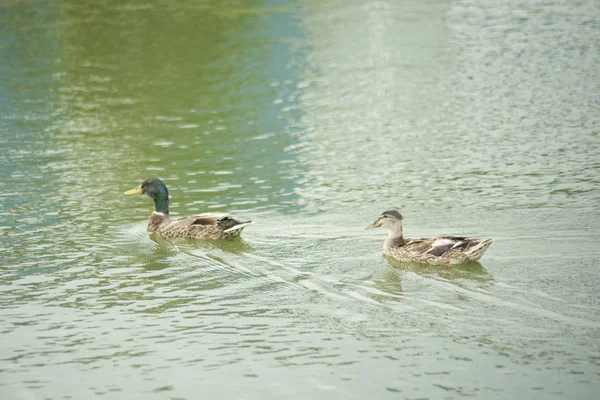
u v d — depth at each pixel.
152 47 36.28
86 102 28.94
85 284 14.58
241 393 10.64
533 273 13.93
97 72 32.78
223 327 12.62
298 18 41.34
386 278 14.26
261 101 28.70
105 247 16.61
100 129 25.95
